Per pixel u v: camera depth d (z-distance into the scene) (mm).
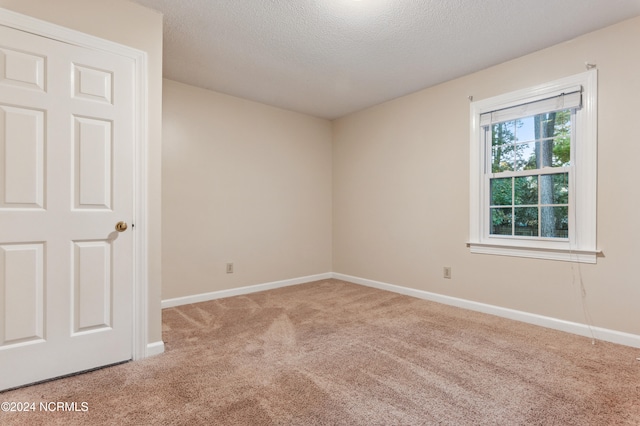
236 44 2566
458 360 2029
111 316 1948
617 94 2285
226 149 3639
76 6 1823
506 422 1430
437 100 3391
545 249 2615
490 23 2273
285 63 2896
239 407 1534
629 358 2043
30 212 1700
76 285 1834
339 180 4559
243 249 3770
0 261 1625
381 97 3754
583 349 2184
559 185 2617
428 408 1529
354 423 1421
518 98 2783
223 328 2600
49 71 1742
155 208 2119
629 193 2242
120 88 1975
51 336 1761
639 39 2195
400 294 3713
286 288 4012
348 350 2184
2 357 1635
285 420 1440
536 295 2688
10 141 1646
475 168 3086
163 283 3189
